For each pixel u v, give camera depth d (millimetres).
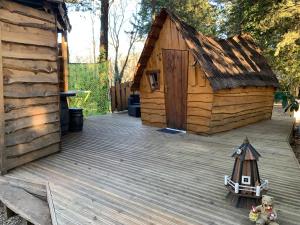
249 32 10438
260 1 8992
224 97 7379
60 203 3486
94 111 11898
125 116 10820
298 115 10133
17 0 4621
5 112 4477
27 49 4836
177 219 3125
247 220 3100
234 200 3453
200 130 7305
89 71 12102
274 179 4270
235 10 10398
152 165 4945
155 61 8148
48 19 5242
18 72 4680
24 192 4160
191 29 7805
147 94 8570
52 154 5562
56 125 5621
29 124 4957
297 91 10961
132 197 3662
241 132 7664
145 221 3084
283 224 3027
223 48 8516
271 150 5906
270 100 9750
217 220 3104
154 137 7121
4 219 4039
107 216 3186
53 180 4219
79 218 3137
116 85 12148
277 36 9750
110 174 4496
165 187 3984
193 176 4410
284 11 8305
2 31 4387
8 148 4570
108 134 7508
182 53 7367
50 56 5336
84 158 5340
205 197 3666
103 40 13727
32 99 4988
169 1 16469
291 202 3518
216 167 4840
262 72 9258
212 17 16328
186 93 7477
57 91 5586
